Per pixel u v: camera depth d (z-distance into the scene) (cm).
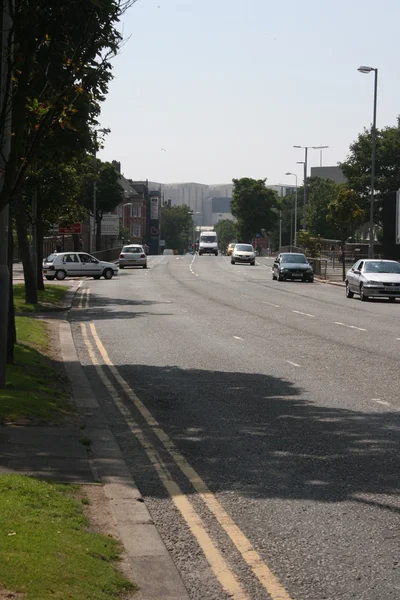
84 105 1738
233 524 823
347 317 3447
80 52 1423
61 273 6656
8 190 1334
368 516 846
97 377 1848
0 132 1357
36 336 2519
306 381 1777
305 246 9388
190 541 771
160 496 924
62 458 1062
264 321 3222
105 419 1370
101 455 1098
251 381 1780
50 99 1373
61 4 1378
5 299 1504
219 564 710
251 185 17738
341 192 6881
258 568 701
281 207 17950
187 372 1920
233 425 1323
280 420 1360
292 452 1133
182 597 630
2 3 1365
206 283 6134
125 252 8706
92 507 860
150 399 1571
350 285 4803
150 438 1231
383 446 1166
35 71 1450
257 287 5709
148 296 4741
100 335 2736
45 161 1997
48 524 750
